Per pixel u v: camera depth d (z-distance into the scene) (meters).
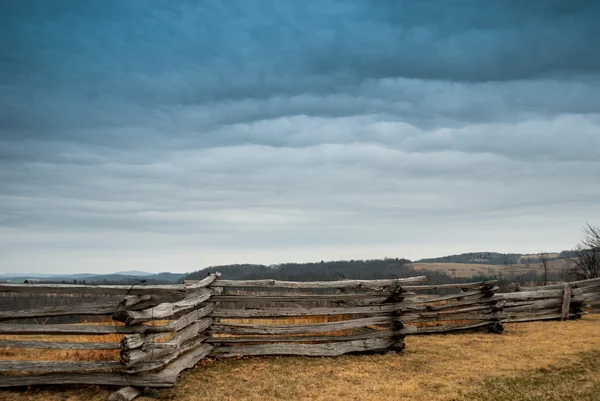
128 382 7.50
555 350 11.10
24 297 7.61
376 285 10.89
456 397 7.96
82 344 7.46
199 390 7.93
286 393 8.03
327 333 11.46
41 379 7.43
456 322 14.04
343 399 7.82
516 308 15.47
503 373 9.31
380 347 10.77
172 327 8.07
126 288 7.62
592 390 8.25
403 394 8.09
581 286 16.47
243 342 10.20
